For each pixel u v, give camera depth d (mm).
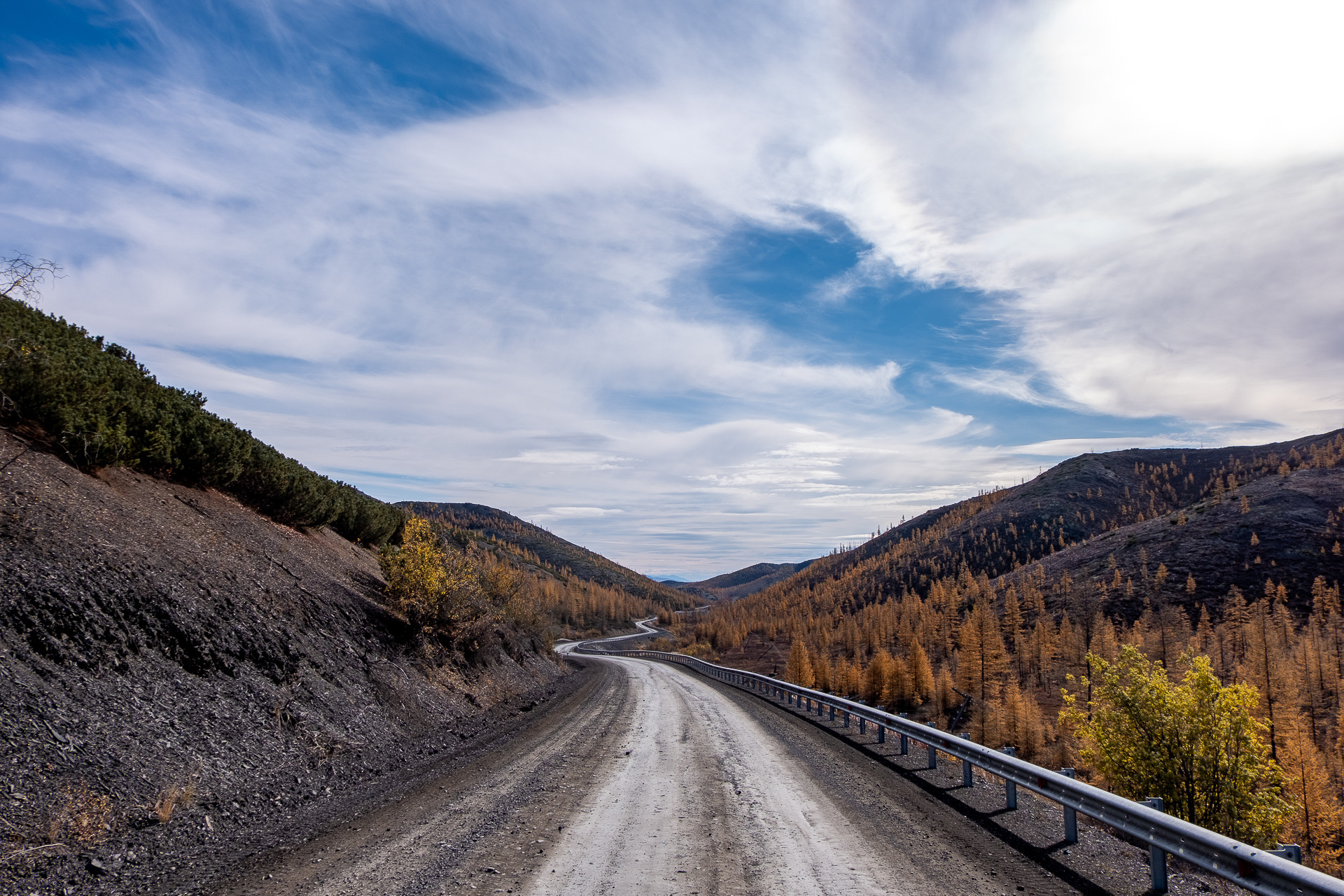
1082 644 88938
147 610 8523
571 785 8352
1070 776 6777
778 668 99438
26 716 5836
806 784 8812
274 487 16938
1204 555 131500
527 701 19094
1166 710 17359
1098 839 6590
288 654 10547
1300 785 30875
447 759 10117
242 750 7746
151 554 9914
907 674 76438
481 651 20062
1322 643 78000
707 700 21016
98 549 8844
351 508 22578
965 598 149500
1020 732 53719
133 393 13469
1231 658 79062
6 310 12586
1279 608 94938
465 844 5750
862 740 13484
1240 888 5324
